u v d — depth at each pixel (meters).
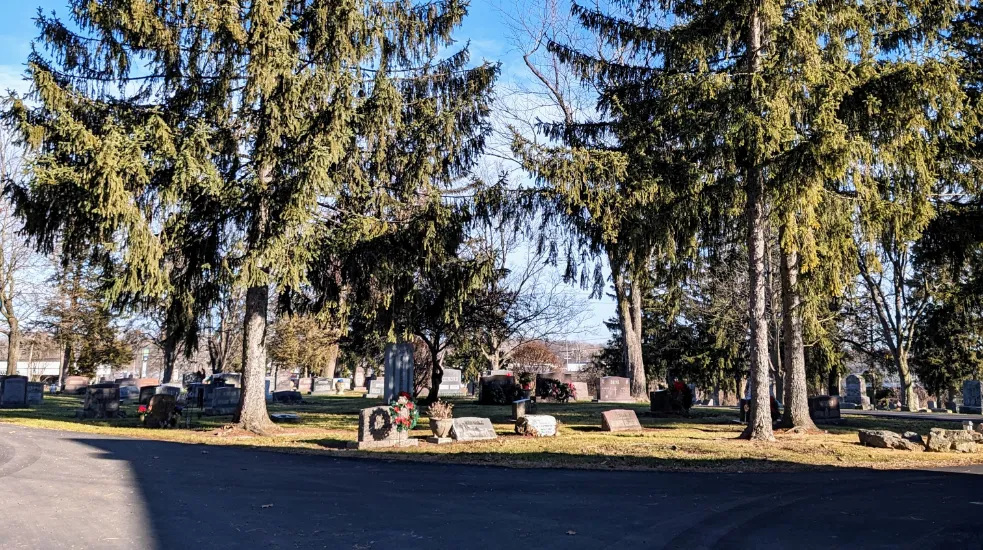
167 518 7.07
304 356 51.78
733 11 15.29
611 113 18.67
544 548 6.12
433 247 16.52
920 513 7.93
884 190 15.75
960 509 8.20
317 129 14.55
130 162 12.98
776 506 8.27
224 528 6.69
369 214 17.20
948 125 14.77
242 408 16.61
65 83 15.54
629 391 32.88
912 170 14.64
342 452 13.02
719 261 20.88
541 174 16.14
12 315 35.66
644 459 12.27
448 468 11.16
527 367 50.91
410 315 18.02
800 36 13.34
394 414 13.83
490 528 6.88
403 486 9.38
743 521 7.39
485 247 23.73
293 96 14.33
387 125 16.38
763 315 15.67
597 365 55.28
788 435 16.39
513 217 17.50
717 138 14.98
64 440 13.98
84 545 5.94
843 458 12.79
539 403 30.20
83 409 20.97
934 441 14.21
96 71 15.97
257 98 15.19
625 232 16.61
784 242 13.70
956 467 12.10
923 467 12.01
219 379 36.22
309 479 9.84
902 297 37.12
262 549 5.95
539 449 13.39
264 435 15.85
